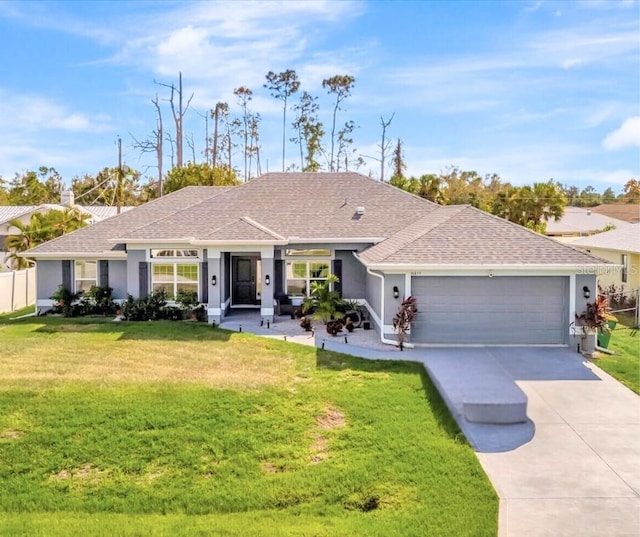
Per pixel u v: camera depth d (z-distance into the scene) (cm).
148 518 791
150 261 2316
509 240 1825
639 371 1501
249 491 860
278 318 2292
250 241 2120
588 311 1717
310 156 6344
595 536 732
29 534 736
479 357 1625
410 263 1717
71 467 942
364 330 2053
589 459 970
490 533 732
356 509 809
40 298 2472
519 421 1138
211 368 1480
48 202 7888
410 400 1230
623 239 2861
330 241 2314
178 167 4844
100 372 1428
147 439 1029
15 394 1229
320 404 1203
